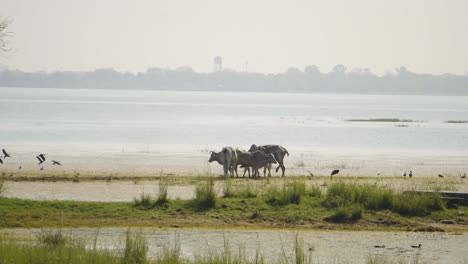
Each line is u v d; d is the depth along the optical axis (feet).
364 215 319.68
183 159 587.27
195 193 349.41
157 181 429.38
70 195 369.91
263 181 431.02
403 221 314.35
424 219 319.06
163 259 219.82
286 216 316.40
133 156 606.55
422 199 328.49
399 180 453.99
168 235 283.79
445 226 310.45
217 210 323.78
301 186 349.00
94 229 289.94
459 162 613.11
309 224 308.60
